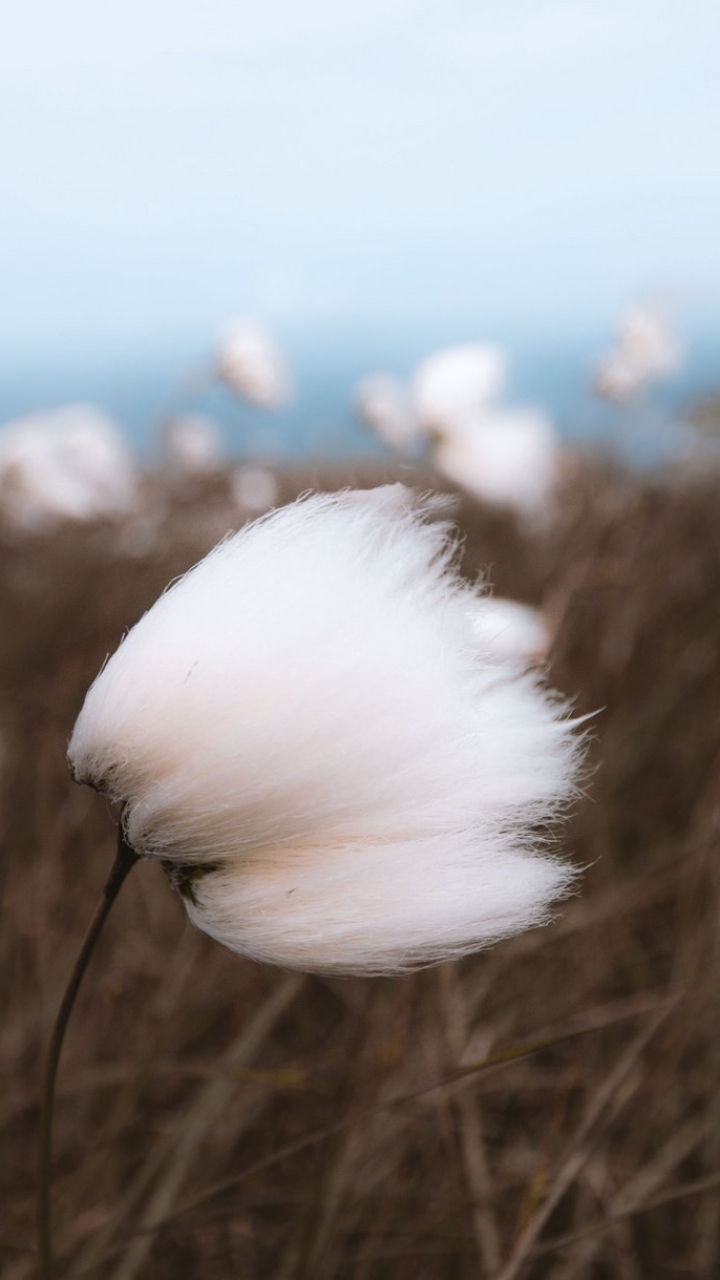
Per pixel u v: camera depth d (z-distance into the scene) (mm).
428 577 251
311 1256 327
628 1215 323
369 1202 408
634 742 646
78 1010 509
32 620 797
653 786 674
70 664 734
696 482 909
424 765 246
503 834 253
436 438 684
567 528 750
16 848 597
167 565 534
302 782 244
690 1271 410
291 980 398
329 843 248
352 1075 371
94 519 999
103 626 771
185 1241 414
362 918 248
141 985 521
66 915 571
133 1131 439
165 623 248
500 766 249
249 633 245
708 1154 437
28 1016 509
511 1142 462
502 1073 461
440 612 249
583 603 637
